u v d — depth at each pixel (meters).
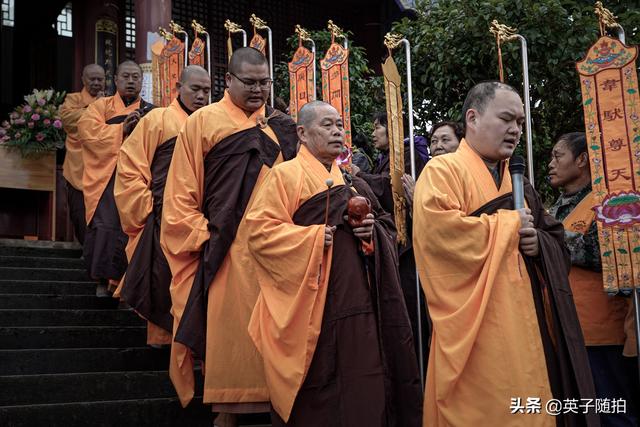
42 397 4.91
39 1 13.48
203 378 5.43
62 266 7.80
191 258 4.95
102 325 6.41
